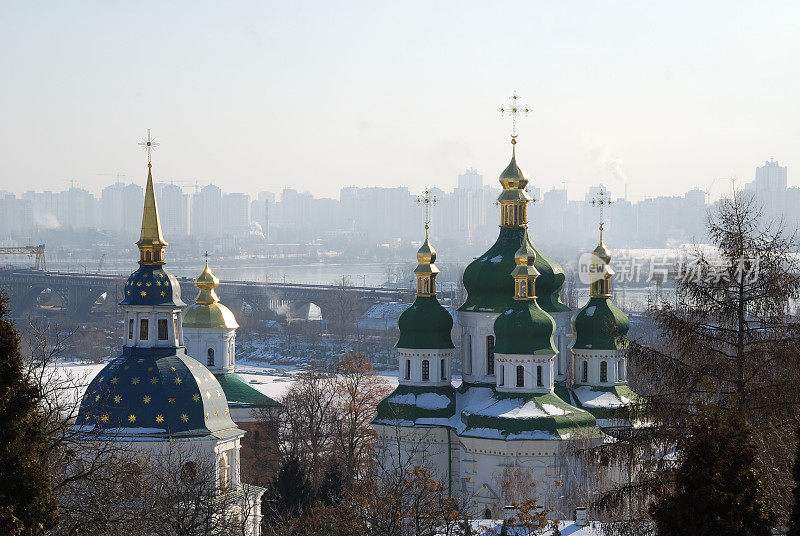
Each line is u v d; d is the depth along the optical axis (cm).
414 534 8919
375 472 11562
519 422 11250
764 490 4978
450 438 12075
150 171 11319
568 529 8369
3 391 5094
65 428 6769
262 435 14575
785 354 6375
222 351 14938
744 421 5109
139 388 10688
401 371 12494
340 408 16512
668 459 6500
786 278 6512
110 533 6756
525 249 11800
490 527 8806
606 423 12200
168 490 8756
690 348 6606
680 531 4962
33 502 5047
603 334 12562
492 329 12325
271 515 10962
